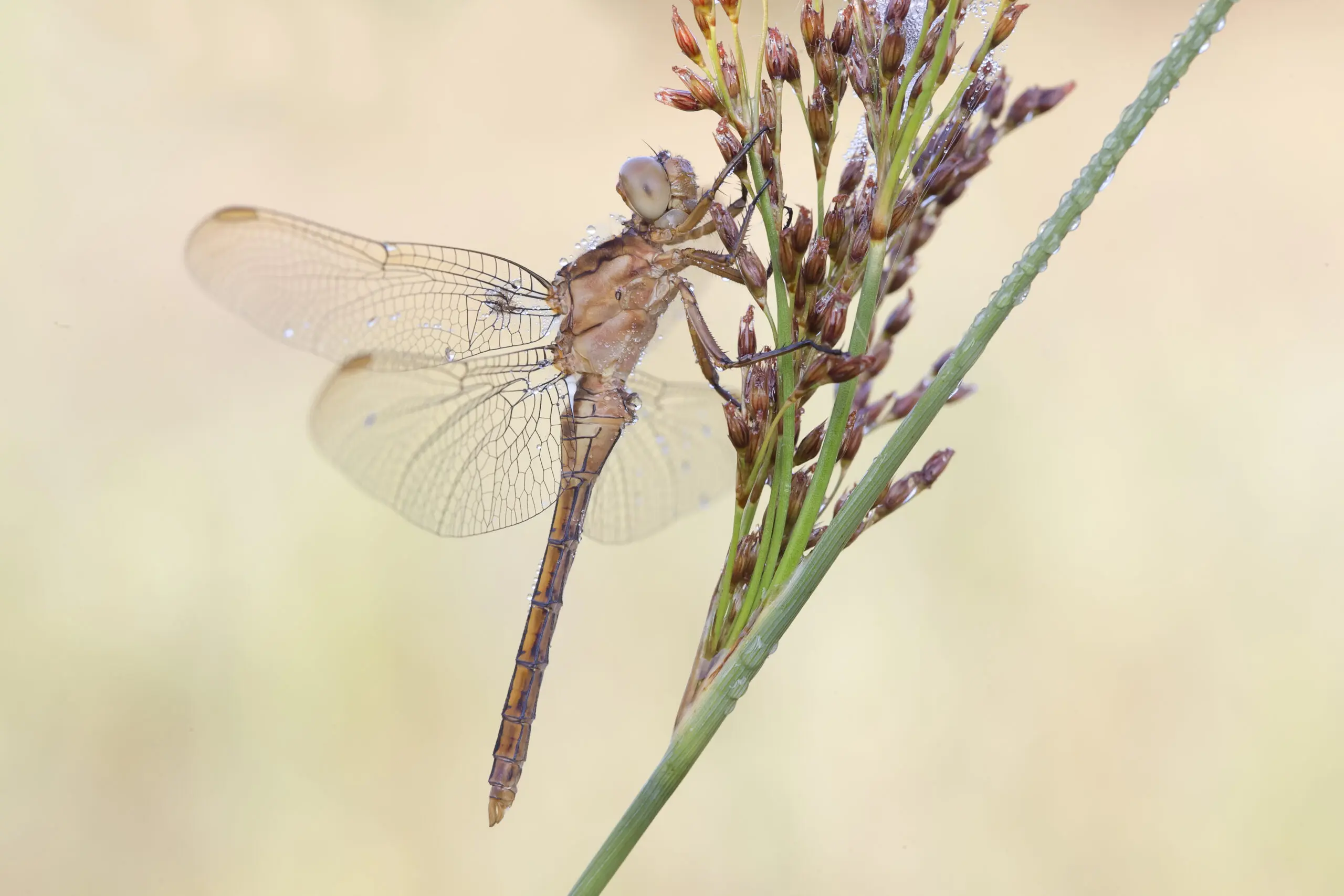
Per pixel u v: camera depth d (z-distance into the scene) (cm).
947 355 52
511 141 89
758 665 52
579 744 59
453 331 54
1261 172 81
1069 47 94
